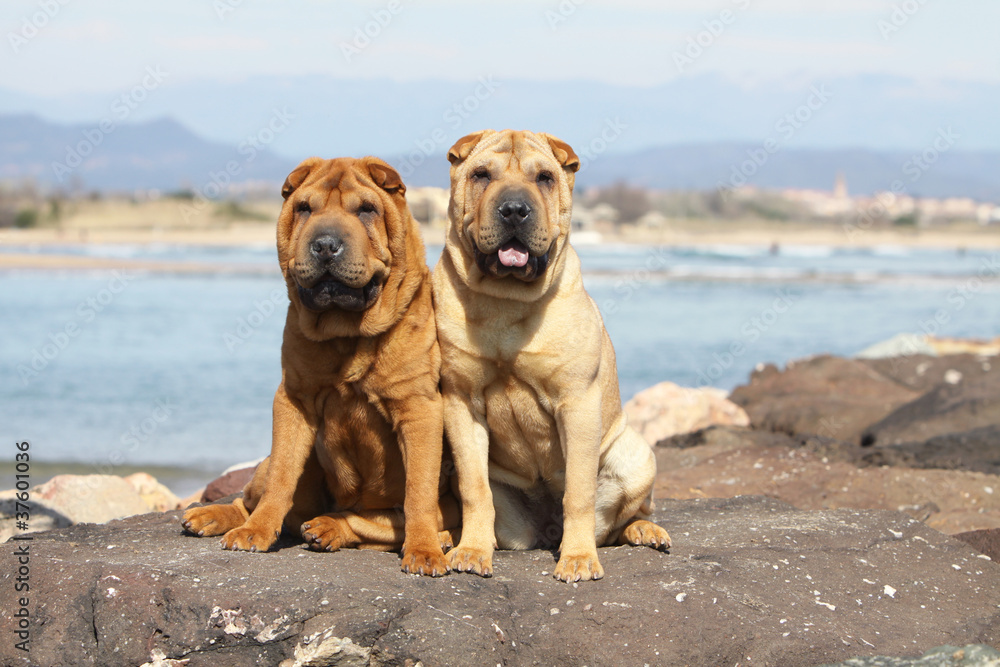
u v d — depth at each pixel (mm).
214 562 3207
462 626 3107
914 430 5629
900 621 3312
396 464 3395
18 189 57469
